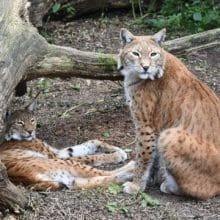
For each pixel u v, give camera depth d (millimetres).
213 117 9820
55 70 11828
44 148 11523
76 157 11266
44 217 9102
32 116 11812
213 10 17203
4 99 9758
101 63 12211
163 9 17828
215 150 9602
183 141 9492
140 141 10000
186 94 9891
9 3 10992
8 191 8773
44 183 9922
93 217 9156
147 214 9258
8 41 10531
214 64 15359
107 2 18047
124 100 13648
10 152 11055
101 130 12453
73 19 17906
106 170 11117
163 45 13109
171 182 9766
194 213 9258
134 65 9914
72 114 13203
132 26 17562
